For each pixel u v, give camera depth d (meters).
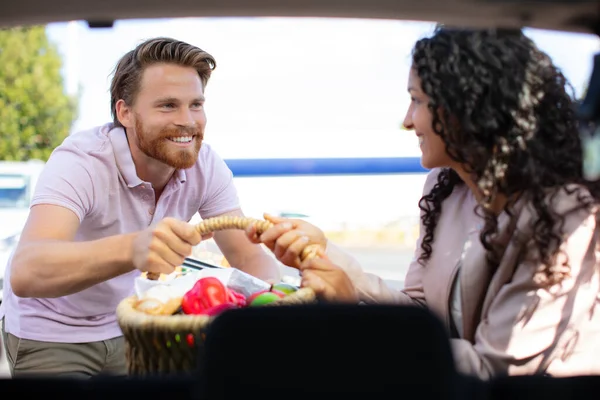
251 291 1.59
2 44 11.26
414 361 0.91
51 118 11.61
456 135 1.44
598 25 1.18
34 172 5.60
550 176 1.39
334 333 0.91
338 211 3.41
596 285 1.38
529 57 1.39
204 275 1.62
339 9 1.14
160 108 2.00
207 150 2.35
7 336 2.18
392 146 3.30
